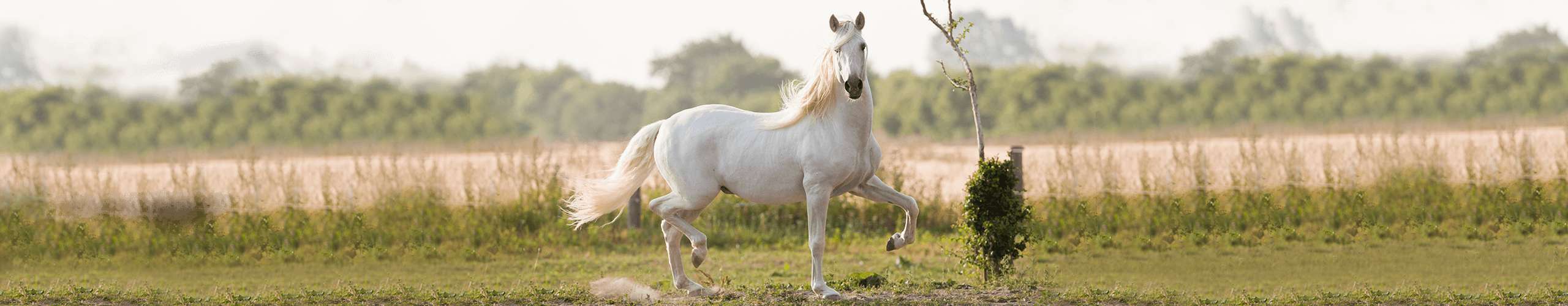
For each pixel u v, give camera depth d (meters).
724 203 11.78
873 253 10.21
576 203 7.41
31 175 10.75
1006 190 7.51
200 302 6.97
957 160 20.08
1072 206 10.48
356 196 11.29
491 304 6.93
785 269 9.05
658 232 11.02
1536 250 8.44
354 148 14.96
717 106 7.05
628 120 47.41
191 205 10.52
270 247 9.97
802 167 6.58
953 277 8.33
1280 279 7.62
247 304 6.89
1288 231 9.56
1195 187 10.14
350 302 6.97
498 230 10.96
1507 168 9.97
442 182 11.83
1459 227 9.49
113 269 8.94
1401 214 9.77
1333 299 6.59
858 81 6.07
